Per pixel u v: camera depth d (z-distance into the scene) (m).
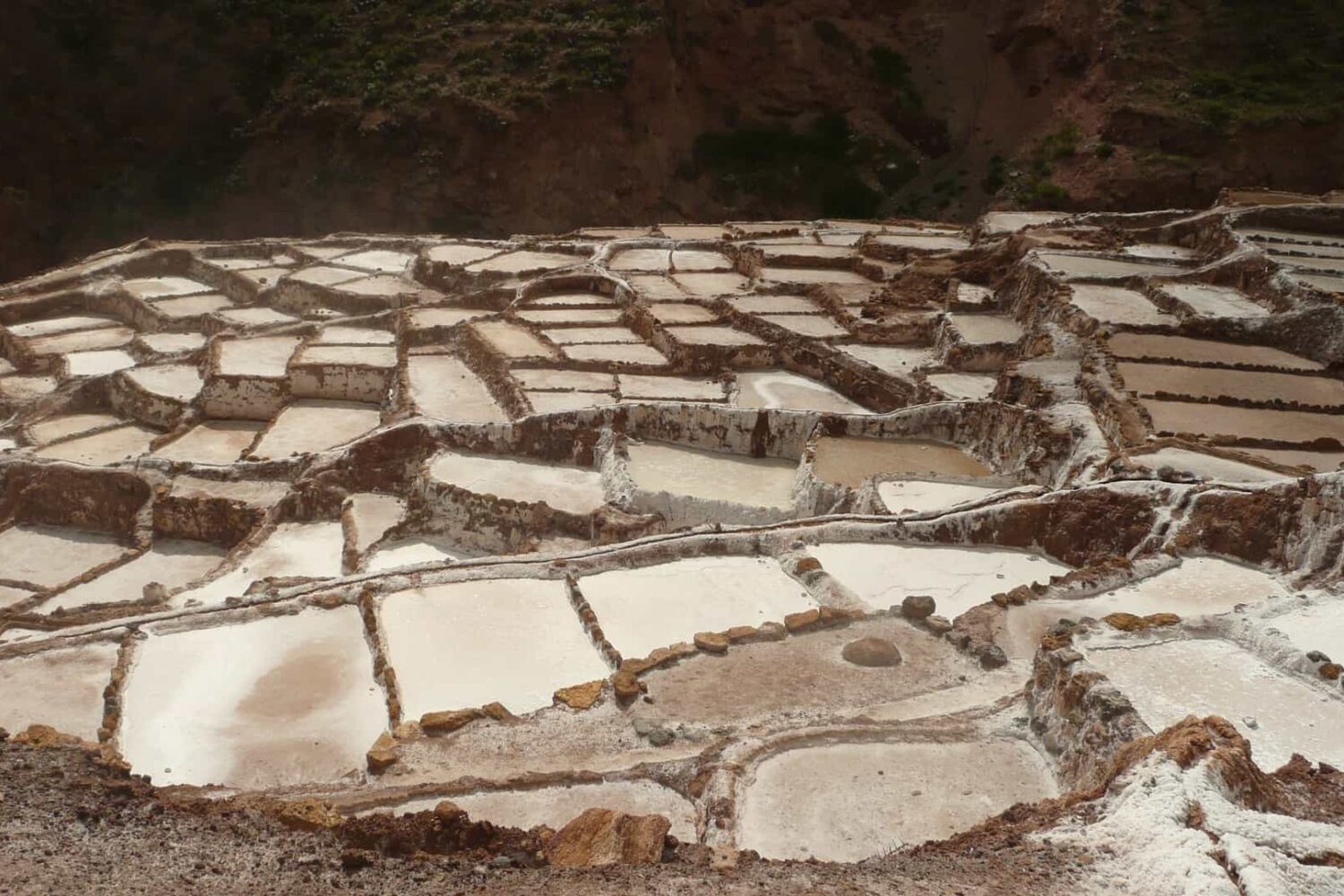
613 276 32.62
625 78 49.47
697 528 17.00
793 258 33.47
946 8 55.19
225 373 27.53
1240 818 7.71
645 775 11.16
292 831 8.47
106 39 52.44
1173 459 17.86
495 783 11.01
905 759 11.31
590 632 14.29
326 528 22.12
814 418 22.88
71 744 10.62
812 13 55.66
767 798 10.67
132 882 7.42
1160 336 23.84
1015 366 23.16
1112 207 45.50
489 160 47.59
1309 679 11.75
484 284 33.28
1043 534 17.03
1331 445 18.58
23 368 31.77
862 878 7.35
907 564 16.33
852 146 53.69
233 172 49.66
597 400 24.34
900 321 27.77
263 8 54.59
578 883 7.31
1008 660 13.21
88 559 22.98
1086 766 10.67
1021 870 7.38
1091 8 50.06
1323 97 46.69
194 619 14.71
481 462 22.80
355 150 48.44
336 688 13.38
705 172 52.97
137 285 36.91
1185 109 46.09
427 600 15.08
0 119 50.06
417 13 53.91
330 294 33.50
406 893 7.35
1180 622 12.59
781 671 13.12
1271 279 25.75
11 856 7.72
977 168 51.22
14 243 48.56
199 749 12.24
